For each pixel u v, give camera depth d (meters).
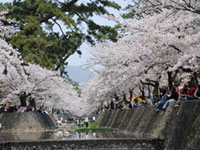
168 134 15.17
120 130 30.09
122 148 16.67
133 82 28.33
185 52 15.04
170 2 14.31
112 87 30.34
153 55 18.02
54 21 35.53
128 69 21.98
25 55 28.00
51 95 43.56
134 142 16.56
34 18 30.77
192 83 16.77
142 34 18.53
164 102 18.09
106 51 25.58
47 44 29.55
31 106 39.72
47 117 43.41
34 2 33.88
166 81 29.45
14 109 35.72
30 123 32.16
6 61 23.47
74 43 35.28
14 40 28.69
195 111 11.85
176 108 14.51
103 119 48.72
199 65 14.61
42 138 22.03
